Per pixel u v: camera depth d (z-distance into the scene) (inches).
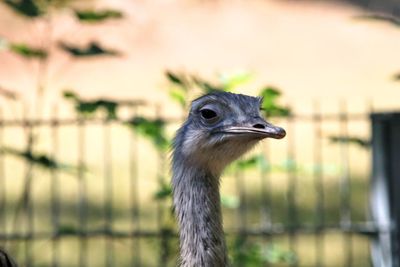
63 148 1050.1
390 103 1196.5
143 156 1050.7
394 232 621.0
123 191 997.8
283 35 1443.2
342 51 1400.1
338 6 1526.8
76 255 815.7
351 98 1235.2
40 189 997.8
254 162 584.7
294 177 779.4
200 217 402.9
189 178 405.4
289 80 1302.9
